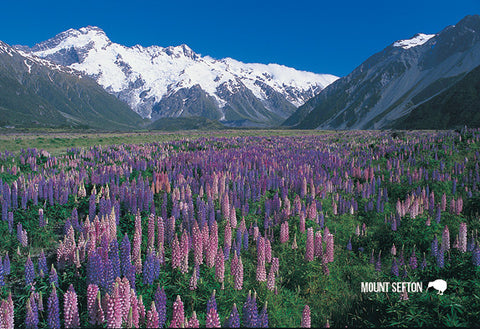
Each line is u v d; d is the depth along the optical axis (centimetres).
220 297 772
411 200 1429
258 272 841
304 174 1862
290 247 1088
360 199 1630
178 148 3484
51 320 654
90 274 729
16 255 1029
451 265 924
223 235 1144
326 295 870
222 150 3200
